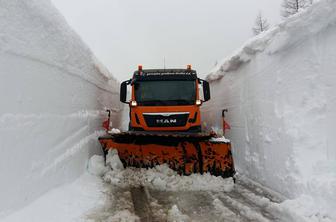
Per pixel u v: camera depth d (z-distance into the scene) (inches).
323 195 137.4
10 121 120.0
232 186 202.1
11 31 122.3
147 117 265.9
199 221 139.5
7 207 116.0
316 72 166.9
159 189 198.7
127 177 217.5
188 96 276.5
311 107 166.4
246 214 149.2
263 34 229.5
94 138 264.1
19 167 126.1
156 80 282.8
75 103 213.9
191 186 203.8
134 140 230.5
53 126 165.6
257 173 221.6
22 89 131.0
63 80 186.5
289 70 187.0
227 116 333.7
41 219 123.9
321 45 166.1
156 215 146.5
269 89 209.6
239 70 288.4
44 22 155.9
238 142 281.0
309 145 161.0
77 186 185.5
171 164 227.5
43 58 153.9
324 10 157.1
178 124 263.9
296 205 142.9
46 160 154.5
